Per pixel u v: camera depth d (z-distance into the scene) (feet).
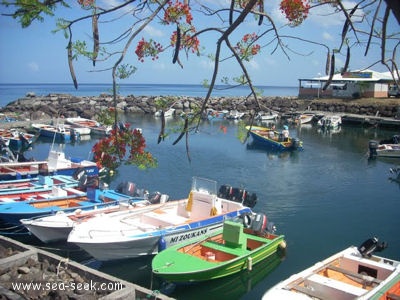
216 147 105.50
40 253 30.81
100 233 36.27
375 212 55.42
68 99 193.88
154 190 64.18
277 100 188.34
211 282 33.42
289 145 103.60
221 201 45.24
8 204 43.32
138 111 185.88
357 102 165.27
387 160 93.30
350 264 31.58
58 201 45.88
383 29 10.00
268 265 38.09
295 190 66.69
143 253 37.24
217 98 211.82
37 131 118.42
